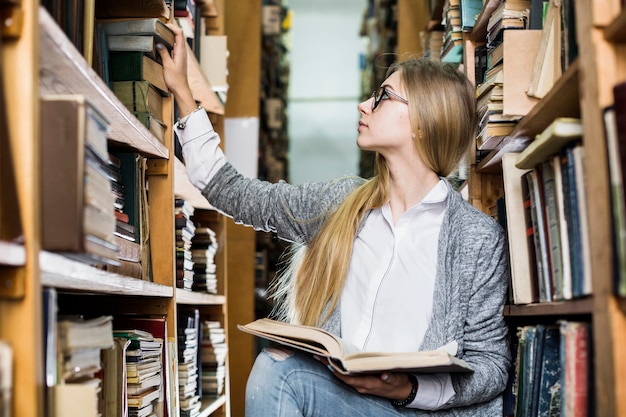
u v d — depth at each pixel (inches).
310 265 73.9
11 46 42.2
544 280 61.4
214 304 116.4
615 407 44.1
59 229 43.9
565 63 63.4
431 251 70.1
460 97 73.2
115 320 80.5
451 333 67.3
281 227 78.2
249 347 162.7
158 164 85.5
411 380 62.6
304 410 63.4
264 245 237.5
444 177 74.7
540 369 61.3
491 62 79.3
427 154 72.3
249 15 166.4
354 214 72.3
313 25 404.2
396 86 72.9
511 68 71.3
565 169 54.4
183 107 82.9
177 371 85.4
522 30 72.6
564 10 62.5
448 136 72.3
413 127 71.6
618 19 44.1
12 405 40.8
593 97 47.0
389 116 72.2
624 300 43.8
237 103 163.3
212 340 109.5
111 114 63.5
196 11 114.0
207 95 109.6
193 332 98.3
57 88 55.7
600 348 46.3
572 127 52.2
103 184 50.1
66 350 48.9
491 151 80.4
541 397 60.8
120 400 63.5
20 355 41.0
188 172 80.7
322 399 63.2
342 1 401.4
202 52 118.1
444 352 57.7
